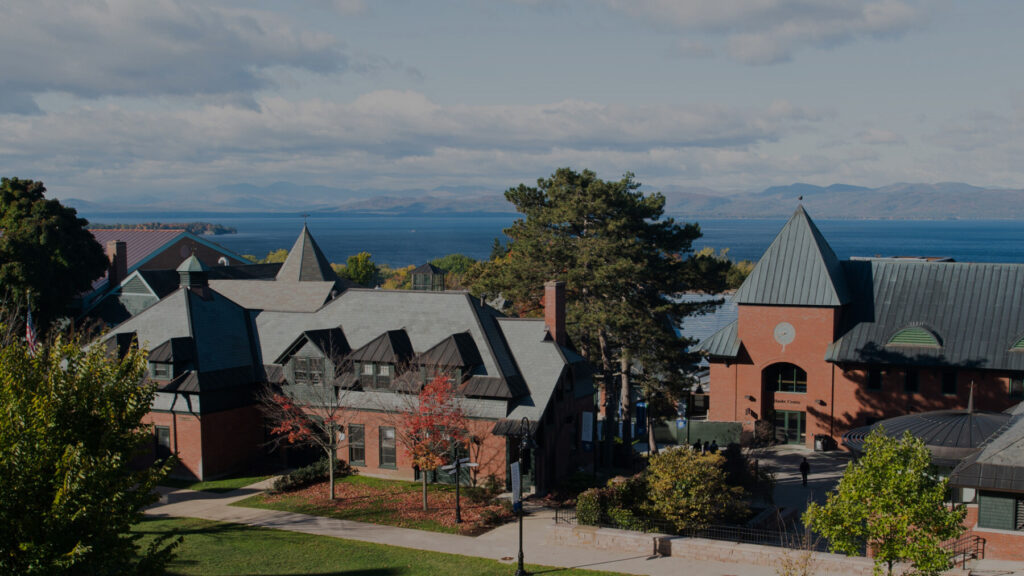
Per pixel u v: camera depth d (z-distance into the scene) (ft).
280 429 124.26
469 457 126.31
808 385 166.20
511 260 190.49
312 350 137.39
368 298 147.23
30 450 52.54
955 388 154.30
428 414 114.52
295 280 190.49
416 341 137.28
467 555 94.99
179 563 88.63
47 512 51.47
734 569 89.04
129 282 189.16
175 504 116.98
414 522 108.68
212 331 140.77
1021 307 152.97
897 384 158.30
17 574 50.06
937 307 159.94
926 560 64.59
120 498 54.80
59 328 174.70
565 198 178.40
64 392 57.26
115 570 56.90
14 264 160.35
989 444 94.02
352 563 90.94
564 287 140.36
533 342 135.44
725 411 172.76
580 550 97.19
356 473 135.13
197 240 274.77
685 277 177.06
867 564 83.97
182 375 131.44
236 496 121.49
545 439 126.82
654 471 105.60
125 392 61.67
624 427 157.58
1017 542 87.66
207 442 131.13
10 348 62.90
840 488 69.72
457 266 542.57
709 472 103.71
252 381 140.56
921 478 66.90
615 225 165.17
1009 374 148.87
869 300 166.71
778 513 109.40
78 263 174.50
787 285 166.30
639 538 95.45
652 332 165.37
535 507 117.91
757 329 169.37
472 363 129.29
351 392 135.85
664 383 174.19
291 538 100.22
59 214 174.50
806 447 167.43
